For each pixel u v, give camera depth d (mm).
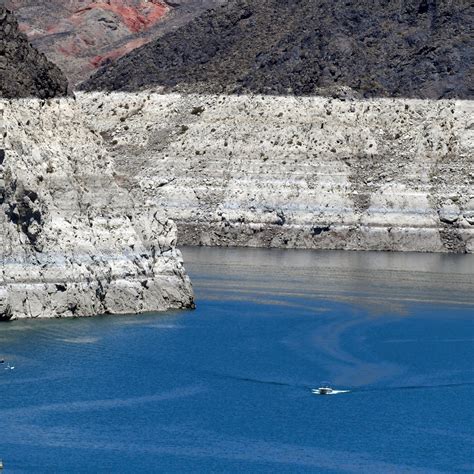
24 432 171250
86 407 181125
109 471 159625
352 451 168875
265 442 171250
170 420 178000
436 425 179500
